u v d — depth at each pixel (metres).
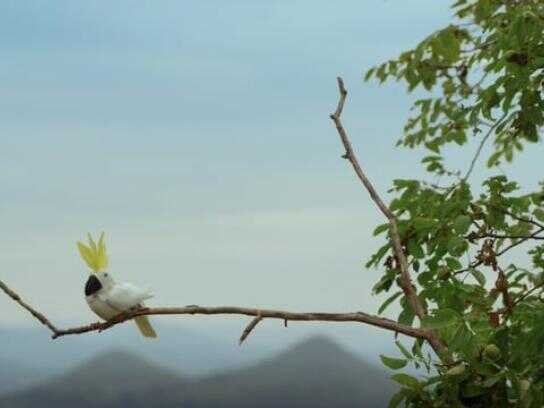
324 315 5.59
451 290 6.36
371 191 6.42
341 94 6.41
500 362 5.47
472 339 5.38
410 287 6.16
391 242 6.45
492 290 6.18
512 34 6.54
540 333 5.45
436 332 5.70
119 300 5.60
